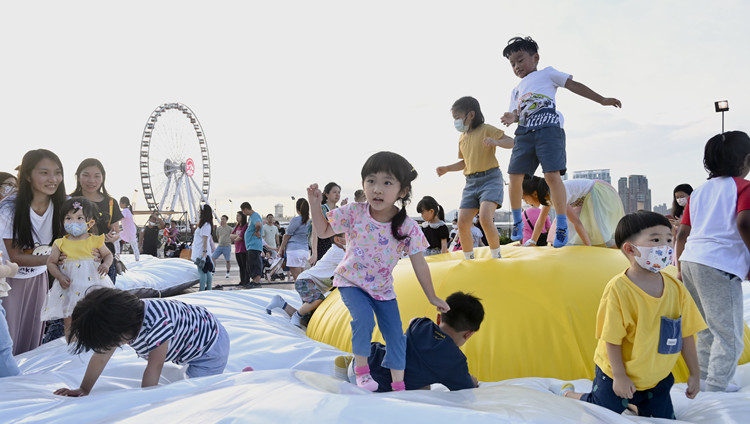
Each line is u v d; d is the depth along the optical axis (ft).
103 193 14.89
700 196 10.11
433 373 8.35
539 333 10.37
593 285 11.17
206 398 5.57
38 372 10.00
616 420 5.86
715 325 9.42
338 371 9.36
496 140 13.19
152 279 26.14
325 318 13.46
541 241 19.45
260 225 34.09
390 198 8.17
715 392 8.74
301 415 4.76
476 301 8.88
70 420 5.87
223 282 38.37
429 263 13.48
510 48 14.76
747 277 9.28
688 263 9.87
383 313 8.50
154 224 42.86
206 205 28.60
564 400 6.34
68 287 11.77
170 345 8.61
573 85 14.02
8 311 11.79
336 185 20.48
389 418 4.75
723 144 9.75
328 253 15.75
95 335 7.64
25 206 11.81
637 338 7.57
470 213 14.23
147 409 5.50
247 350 11.34
